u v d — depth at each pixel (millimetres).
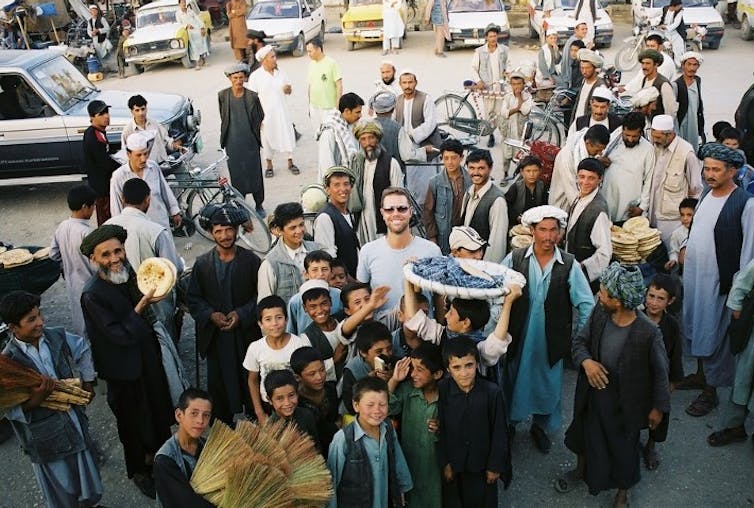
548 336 4273
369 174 5699
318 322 4117
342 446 3391
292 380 3535
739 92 12711
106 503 4500
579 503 4277
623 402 3850
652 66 7254
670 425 4875
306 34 18172
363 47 19000
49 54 9898
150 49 17297
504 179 9180
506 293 3414
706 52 16297
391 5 17406
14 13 18469
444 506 3930
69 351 4070
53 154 9227
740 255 4789
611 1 21766
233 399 4691
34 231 8812
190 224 8031
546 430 4648
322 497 3102
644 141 5672
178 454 3236
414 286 3791
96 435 5121
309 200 5762
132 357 4188
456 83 14445
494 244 5094
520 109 8898
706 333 4910
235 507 2920
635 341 3764
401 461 3596
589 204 4902
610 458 3990
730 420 4578
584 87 7793
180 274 5289
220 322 4559
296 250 4637
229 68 8023
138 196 5137
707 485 4355
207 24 20500
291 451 3195
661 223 5762
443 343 3705
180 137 9500
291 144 9922
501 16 17156
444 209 5496
